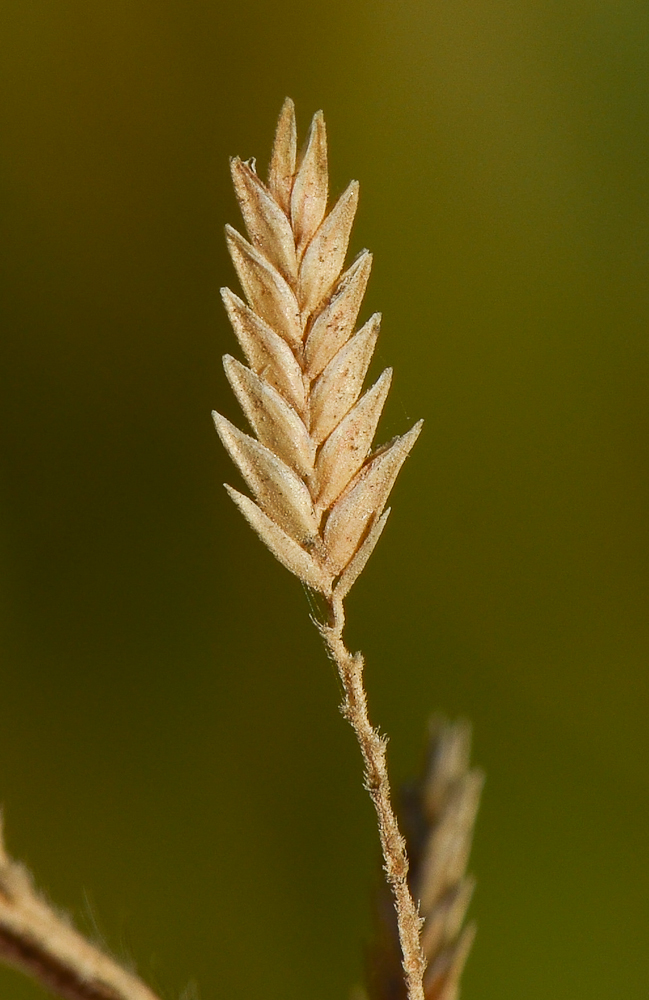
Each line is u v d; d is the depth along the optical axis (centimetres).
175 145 16
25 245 16
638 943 15
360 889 16
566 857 16
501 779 16
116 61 16
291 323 7
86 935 7
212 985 15
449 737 8
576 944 15
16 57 16
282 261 7
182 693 16
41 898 7
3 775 15
